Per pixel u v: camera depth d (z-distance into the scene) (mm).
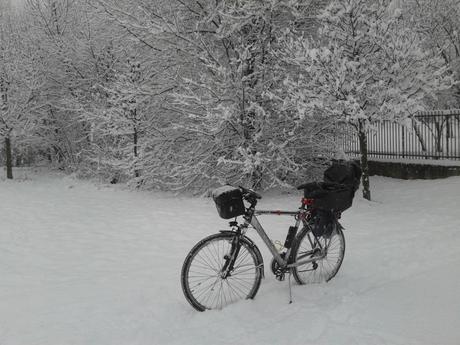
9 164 18375
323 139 11672
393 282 4770
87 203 11680
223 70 10133
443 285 4578
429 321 3779
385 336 3549
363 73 9203
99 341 3727
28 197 13016
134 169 12859
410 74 9273
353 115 8984
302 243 4715
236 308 4160
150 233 7883
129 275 5543
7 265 6254
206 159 11586
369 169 14055
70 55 18500
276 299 4391
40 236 8000
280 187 11695
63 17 20172
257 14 10500
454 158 11844
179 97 11242
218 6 10719
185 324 3977
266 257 5945
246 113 10828
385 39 9164
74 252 6875
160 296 4672
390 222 7715
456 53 16250
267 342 3555
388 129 13508
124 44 13523
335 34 9523
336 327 3732
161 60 12156
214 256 4336
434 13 16297
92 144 16844
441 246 5988
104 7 11805
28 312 4426
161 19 11562
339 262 5059
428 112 12266
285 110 10344
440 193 9828
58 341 3756
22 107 18297
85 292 4957
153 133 12711
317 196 4613
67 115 19938
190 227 8133
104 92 17141
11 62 19062
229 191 4289
